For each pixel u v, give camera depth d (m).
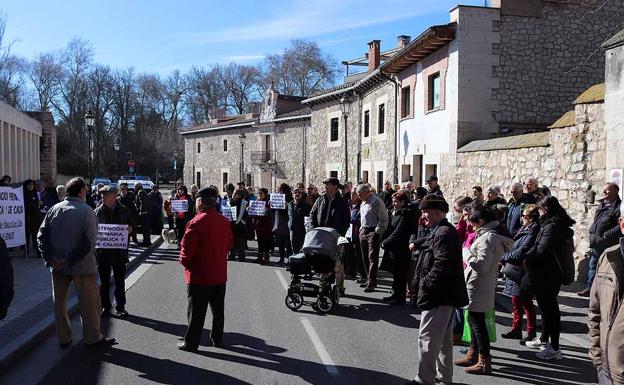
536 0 16.66
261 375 5.82
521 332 7.43
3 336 6.75
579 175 10.70
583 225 10.59
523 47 16.59
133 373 5.85
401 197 9.40
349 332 7.58
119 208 8.66
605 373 3.42
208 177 52.69
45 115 31.34
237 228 14.64
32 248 15.27
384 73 21.75
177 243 17.91
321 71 71.12
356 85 25.91
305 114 36.84
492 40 16.44
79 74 71.06
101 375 5.78
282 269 13.25
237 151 47.09
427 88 18.66
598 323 3.61
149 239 17.17
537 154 12.16
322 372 5.93
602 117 10.14
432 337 5.29
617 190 8.75
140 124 76.25
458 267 5.30
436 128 17.86
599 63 17.02
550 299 6.43
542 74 16.72
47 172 31.50
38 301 8.78
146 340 7.12
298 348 6.80
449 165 16.83
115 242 8.33
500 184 13.73
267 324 7.97
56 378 5.69
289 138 39.38
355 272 12.08
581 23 16.92
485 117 16.41
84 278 6.66
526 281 6.73
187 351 6.64
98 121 70.19
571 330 7.62
